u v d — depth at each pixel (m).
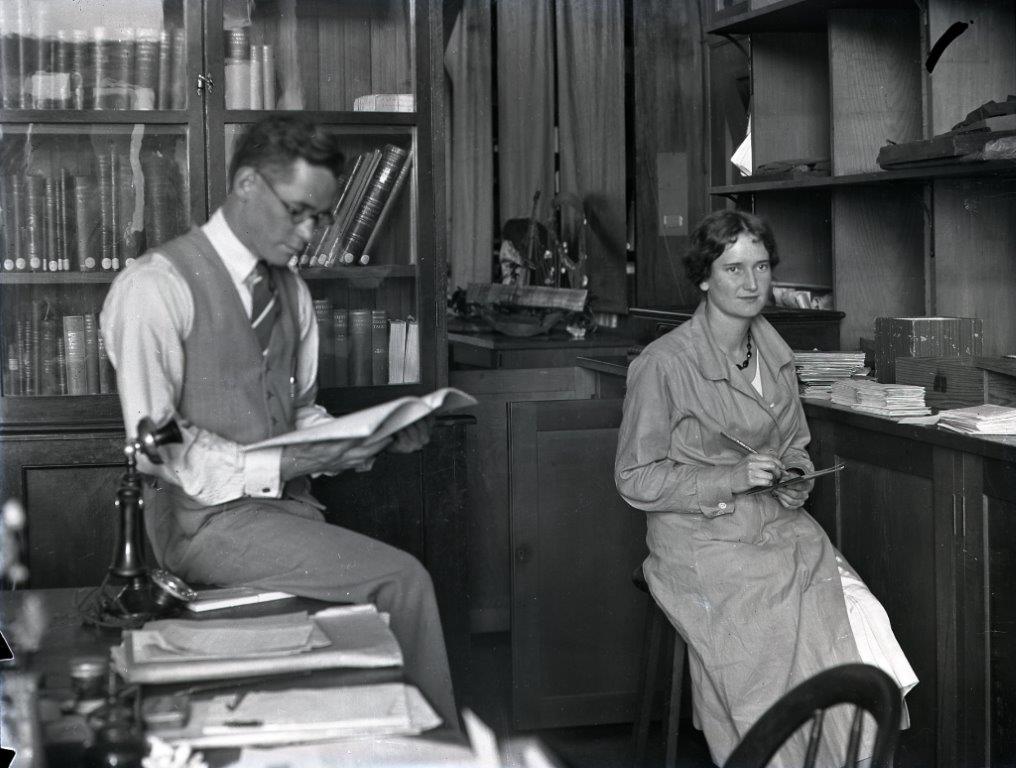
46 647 1.48
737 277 2.77
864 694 1.34
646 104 5.59
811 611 2.64
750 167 4.26
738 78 5.02
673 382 2.80
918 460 2.72
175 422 1.71
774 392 2.89
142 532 1.67
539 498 3.39
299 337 2.31
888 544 2.87
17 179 2.88
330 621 1.55
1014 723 2.42
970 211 3.42
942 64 3.33
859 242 3.74
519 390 4.39
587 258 5.76
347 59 3.11
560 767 3.12
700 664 2.73
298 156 2.00
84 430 2.85
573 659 3.43
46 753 1.21
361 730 1.23
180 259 2.06
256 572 1.92
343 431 1.84
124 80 2.94
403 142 3.17
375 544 1.96
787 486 2.76
